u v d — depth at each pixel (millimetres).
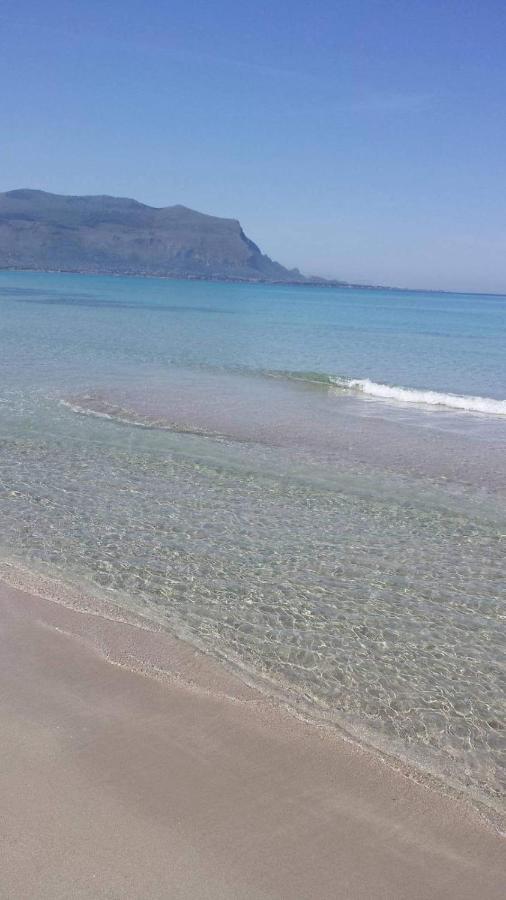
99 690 4910
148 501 9320
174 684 5039
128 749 4242
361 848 3521
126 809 3707
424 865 3430
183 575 7047
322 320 53500
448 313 80375
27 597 6414
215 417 14836
